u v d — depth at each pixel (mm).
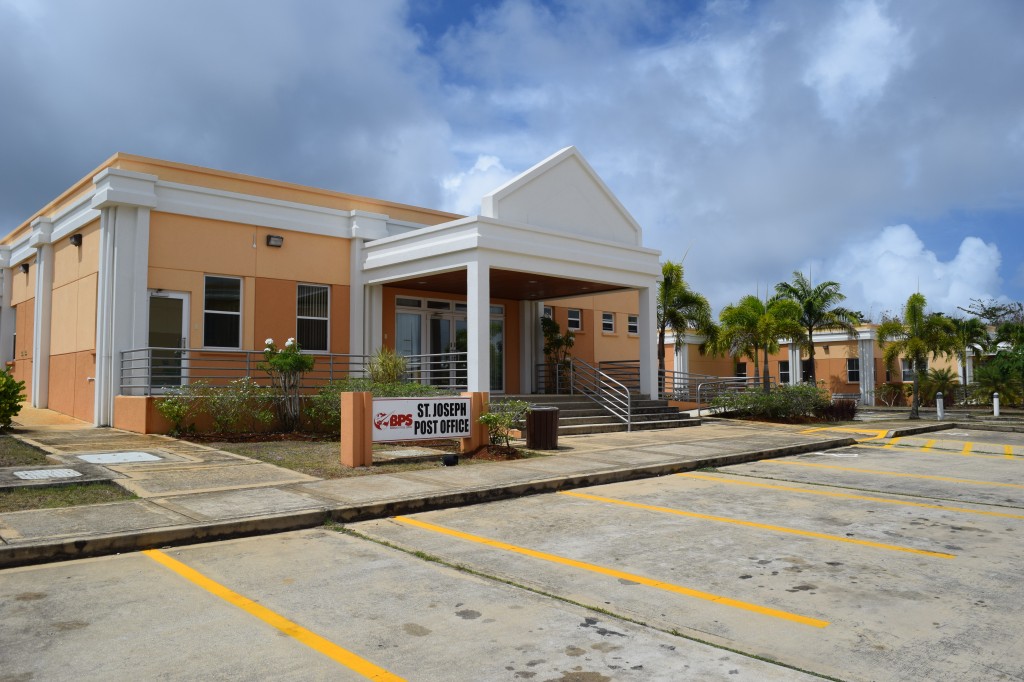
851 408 24984
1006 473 12953
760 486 11383
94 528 7363
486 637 4938
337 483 10320
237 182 18391
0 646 4723
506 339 23719
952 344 27625
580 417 19062
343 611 5445
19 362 22594
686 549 7348
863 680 4293
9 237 24172
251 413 15367
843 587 6105
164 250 17031
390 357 18109
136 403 15312
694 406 28641
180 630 5031
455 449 14062
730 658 4602
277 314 18797
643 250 21422
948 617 5379
